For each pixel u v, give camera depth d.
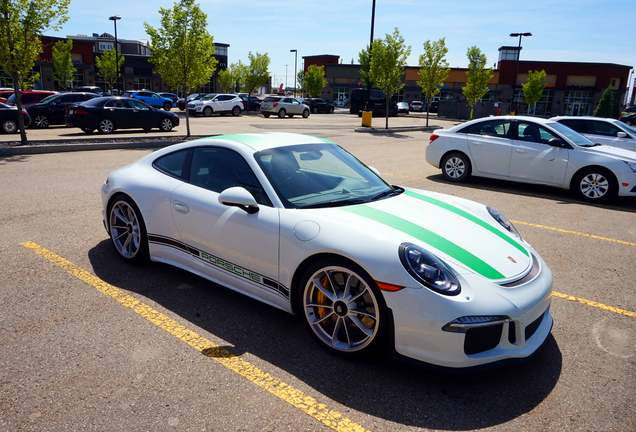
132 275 3.82
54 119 17.86
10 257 4.08
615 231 5.78
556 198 7.68
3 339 2.77
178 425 2.11
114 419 2.13
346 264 2.59
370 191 3.41
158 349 2.75
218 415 2.19
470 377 2.60
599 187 7.38
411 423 2.20
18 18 10.77
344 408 2.29
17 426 2.06
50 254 4.20
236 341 2.88
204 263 3.41
